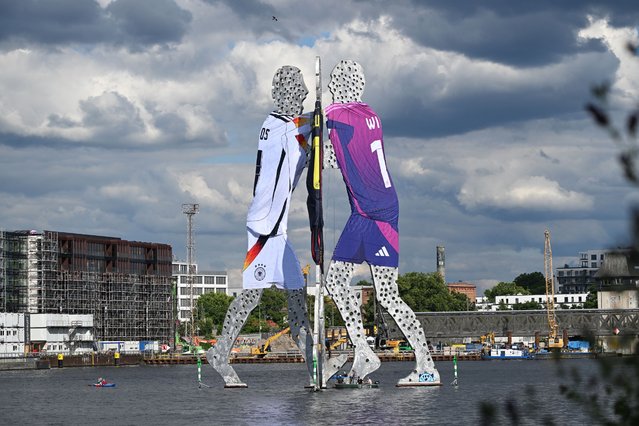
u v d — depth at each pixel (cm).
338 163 14750
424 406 12850
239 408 13175
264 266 15100
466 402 13325
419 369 15912
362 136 14712
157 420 12062
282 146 14938
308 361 15425
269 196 14962
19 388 19475
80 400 15800
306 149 14900
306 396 14600
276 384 18362
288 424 11138
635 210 1625
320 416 11850
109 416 12838
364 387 15812
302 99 14962
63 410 13962
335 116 14712
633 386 1712
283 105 14988
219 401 14438
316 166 14500
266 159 14975
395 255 14950
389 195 14800
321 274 14975
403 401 13562
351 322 15288
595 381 1867
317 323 15075
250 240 15088
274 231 15012
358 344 15525
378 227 14812
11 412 13812
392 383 17512
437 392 15038
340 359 15625
